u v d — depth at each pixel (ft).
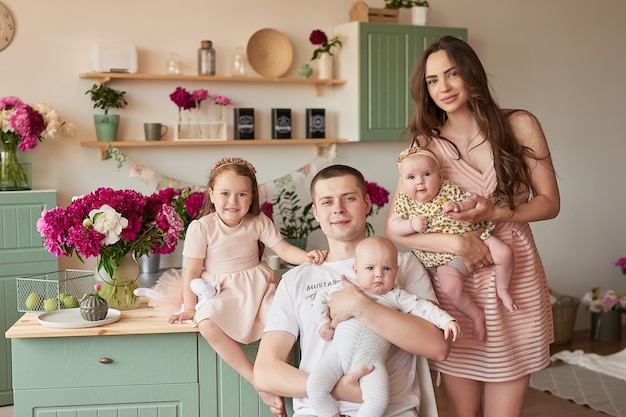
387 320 7.34
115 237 8.95
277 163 16.79
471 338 8.43
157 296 9.23
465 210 7.84
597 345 18.26
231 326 8.57
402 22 17.53
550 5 18.92
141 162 15.67
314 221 16.85
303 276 8.04
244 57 16.12
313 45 16.89
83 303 8.59
